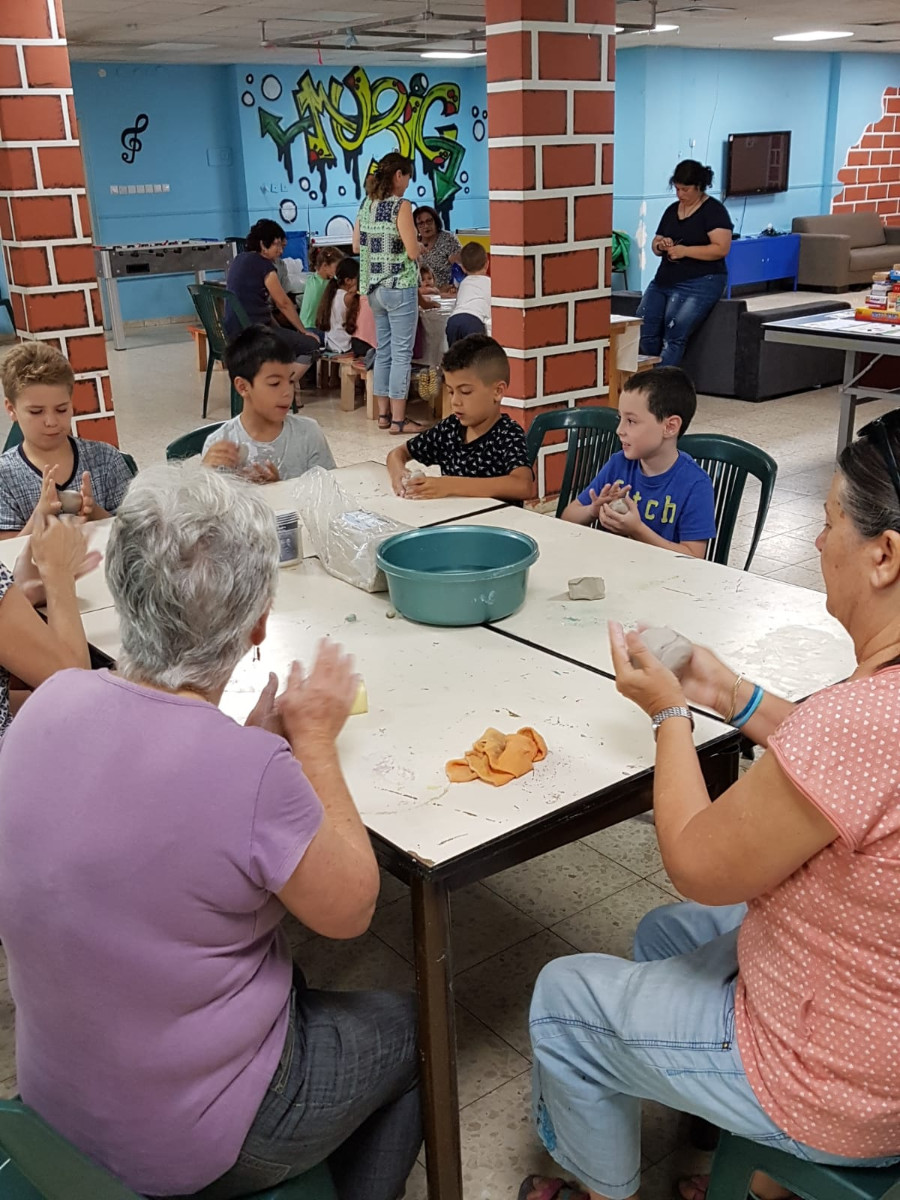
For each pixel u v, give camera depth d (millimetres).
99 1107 1044
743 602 1907
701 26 8609
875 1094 1013
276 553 1123
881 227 11094
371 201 5988
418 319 6695
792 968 1046
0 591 1513
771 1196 1344
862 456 1030
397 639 1803
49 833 979
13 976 1052
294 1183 1190
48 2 4051
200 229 11398
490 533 1997
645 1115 1685
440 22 8039
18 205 4172
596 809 1349
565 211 4363
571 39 4156
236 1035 1059
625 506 2369
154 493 1064
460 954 2045
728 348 6938
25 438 2512
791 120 11570
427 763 1404
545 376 4523
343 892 1064
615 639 1329
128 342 10422
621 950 2041
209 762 980
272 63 10953
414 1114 1338
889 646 1025
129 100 10586
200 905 989
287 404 2836
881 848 940
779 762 957
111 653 1765
